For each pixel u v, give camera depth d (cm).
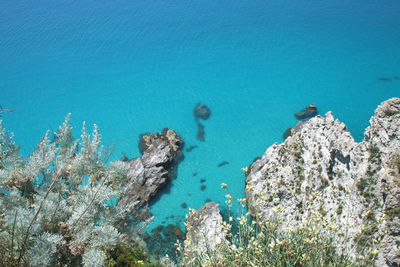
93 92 3669
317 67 3838
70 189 1518
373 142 1720
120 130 3247
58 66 4003
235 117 3322
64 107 3509
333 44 4141
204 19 4634
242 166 2862
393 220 1444
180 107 3466
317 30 4372
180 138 3128
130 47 4228
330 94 3509
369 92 3509
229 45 4197
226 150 3009
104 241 1246
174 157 2934
